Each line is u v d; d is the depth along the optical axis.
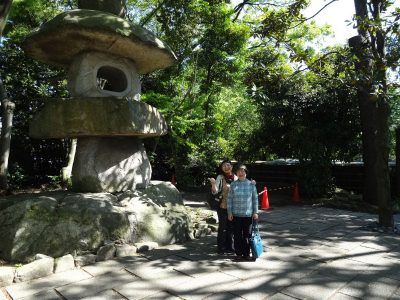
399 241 5.27
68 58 5.71
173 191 6.04
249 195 4.37
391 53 5.79
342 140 10.23
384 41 5.83
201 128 11.49
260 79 7.11
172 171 13.54
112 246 4.43
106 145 5.42
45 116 5.03
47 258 3.91
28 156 11.70
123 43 5.08
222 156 12.47
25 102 10.95
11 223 4.34
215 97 12.19
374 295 3.31
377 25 5.38
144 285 3.55
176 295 3.31
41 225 4.31
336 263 4.23
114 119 4.84
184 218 5.54
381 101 5.86
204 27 10.62
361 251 4.73
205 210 7.00
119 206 4.98
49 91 11.17
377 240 5.32
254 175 14.16
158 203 5.50
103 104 4.82
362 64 6.27
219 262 4.27
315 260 4.34
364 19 5.48
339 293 3.35
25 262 4.05
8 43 10.35
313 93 10.20
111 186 5.27
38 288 3.48
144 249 4.73
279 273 3.88
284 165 12.98
